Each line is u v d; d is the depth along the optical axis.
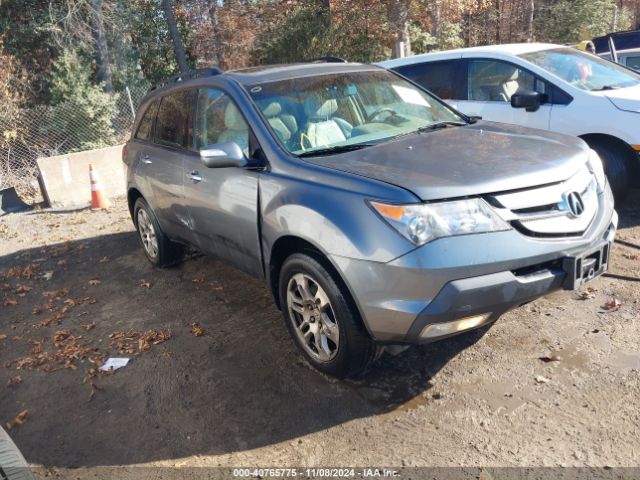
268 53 22.81
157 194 5.27
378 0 20.94
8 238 8.08
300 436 3.16
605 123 5.71
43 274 6.35
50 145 14.08
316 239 3.30
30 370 4.22
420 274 2.93
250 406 3.46
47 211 9.46
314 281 3.44
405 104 4.54
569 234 3.23
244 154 3.91
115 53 19.98
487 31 28.38
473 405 3.24
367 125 4.19
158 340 4.39
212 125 4.48
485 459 2.85
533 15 28.67
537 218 3.13
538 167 3.27
